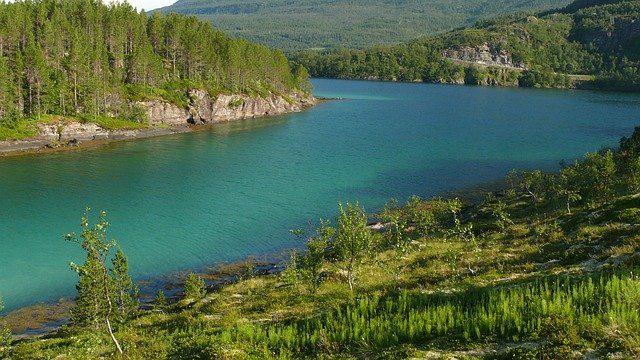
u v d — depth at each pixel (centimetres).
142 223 7531
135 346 2466
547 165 11912
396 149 13850
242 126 17925
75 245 6612
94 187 9331
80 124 13988
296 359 1670
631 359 1088
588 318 1334
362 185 10031
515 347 1327
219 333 2239
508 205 7431
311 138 15488
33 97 13925
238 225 7581
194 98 18162
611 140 15225
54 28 15900
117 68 16475
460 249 5019
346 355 1591
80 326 3456
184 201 8706
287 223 7731
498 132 16938
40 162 11181
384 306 2045
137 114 15888
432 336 1577
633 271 2061
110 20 18912
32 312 4894
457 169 11525
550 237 4603
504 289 2047
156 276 5762
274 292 4159
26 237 6806
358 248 3575
